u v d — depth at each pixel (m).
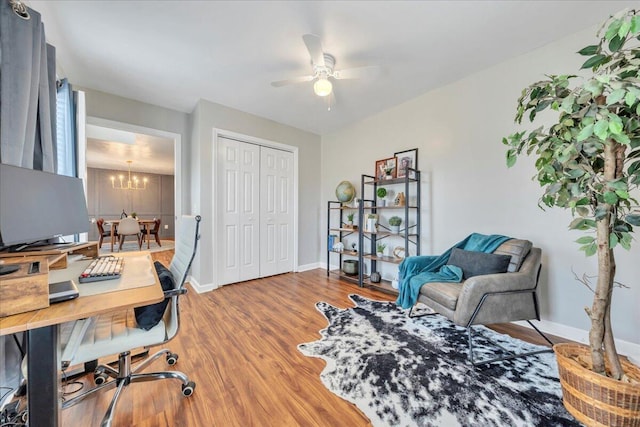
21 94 1.32
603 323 1.05
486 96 2.52
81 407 1.33
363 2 1.68
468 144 2.66
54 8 1.71
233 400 1.37
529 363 1.68
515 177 2.34
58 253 1.22
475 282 1.73
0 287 0.76
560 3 1.70
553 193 1.12
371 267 3.65
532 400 1.35
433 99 2.95
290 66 2.45
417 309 2.62
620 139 0.87
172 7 1.72
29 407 0.85
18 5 1.30
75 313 0.80
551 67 2.12
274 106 3.39
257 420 1.24
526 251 2.01
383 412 1.28
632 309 1.79
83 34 1.98
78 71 2.53
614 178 1.00
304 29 1.94
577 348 1.20
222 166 3.43
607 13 1.78
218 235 3.36
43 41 1.58
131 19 1.83
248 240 3.71
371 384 1.48
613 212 1.04
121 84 2.80
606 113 0.89
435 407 1.31
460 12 1.77
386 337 2.04
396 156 3.34
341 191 3.78
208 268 3.27
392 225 3.30
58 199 1.36
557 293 2.11
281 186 4.10
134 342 1.18
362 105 3.35
